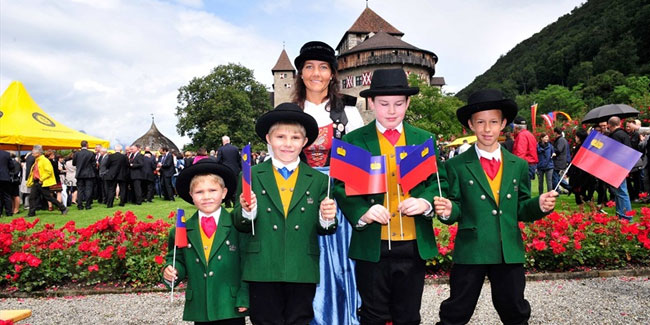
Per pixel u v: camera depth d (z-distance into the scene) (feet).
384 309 8.95
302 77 11.27
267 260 8.64
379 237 8.81
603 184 28.96
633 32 266.36
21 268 16.21
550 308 13.46
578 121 51.03
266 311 8.75
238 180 9.44
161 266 16.70
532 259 17.42
